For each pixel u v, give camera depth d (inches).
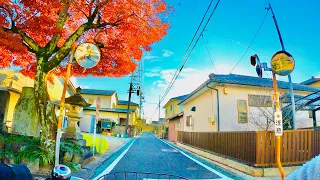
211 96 628.4
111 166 331.9
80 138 383.6
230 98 587.5
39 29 252.1
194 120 794.2
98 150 477.1
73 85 996.6
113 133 1334.9
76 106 383.2
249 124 579.5
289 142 315.3
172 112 1541.6
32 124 334.3
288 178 41.6
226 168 359.6
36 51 276.7
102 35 340.8
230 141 393.1
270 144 315.9
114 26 304.5
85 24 286.5
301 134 321.4
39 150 257.4
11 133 326.6
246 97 596.1
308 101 488.7
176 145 853.2
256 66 221.6
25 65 377.7
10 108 609.9
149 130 3951.8
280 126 148.9
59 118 219.5
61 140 332.5
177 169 338.3
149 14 288.4
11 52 323.6
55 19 300.7
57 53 274.4
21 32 265.3
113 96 1823.3
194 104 807.1
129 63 365.7
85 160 331.6
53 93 859.4
